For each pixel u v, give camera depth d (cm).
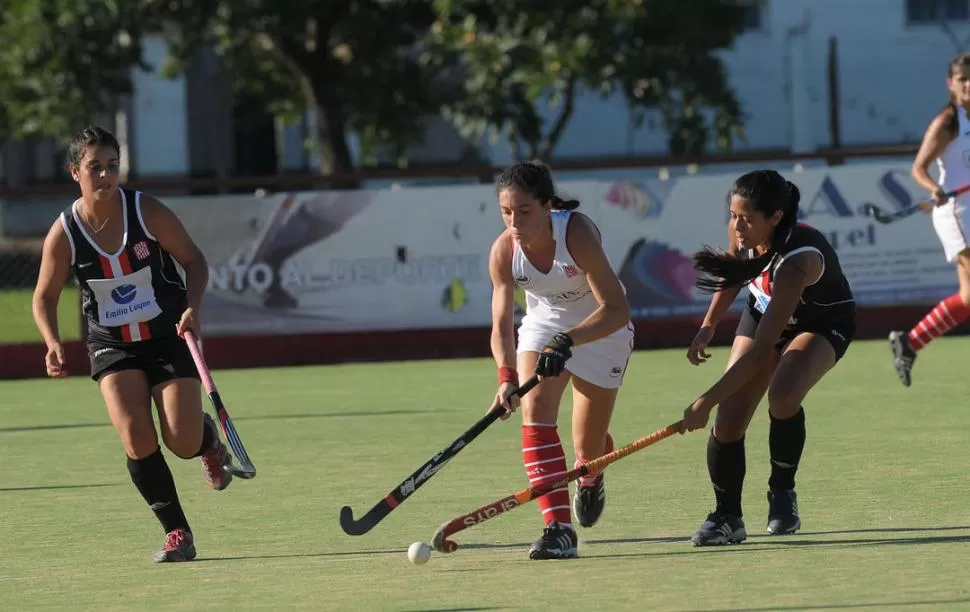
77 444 3491
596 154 11231
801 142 11300
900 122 11475
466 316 5300
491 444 3250
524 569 1956
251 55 9144
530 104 7931
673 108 8419
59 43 7619
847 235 5334
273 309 5244
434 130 11300
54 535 2353
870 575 1828
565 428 3516
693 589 1784
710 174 5312
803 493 2503
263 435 3547
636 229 5303
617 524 2294
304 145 9900
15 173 12331
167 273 2203
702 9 7819
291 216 5231
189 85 12144
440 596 1797
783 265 2056
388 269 5269
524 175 1995
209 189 5375
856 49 11406
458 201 5278
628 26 7712
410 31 9044
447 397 4209
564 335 1992
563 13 7681
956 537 2062
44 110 7650
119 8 7719
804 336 2153
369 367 5125
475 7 7875
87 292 2169
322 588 1870
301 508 2547
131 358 2167
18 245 7044
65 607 1798
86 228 2153
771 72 11319
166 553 2105
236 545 2228
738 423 2091
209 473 2322
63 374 2188
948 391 3912
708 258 2081
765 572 1872
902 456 2869
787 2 11288
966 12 11488
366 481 2822
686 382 4353
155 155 11575
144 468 2116
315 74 8756
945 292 5350
